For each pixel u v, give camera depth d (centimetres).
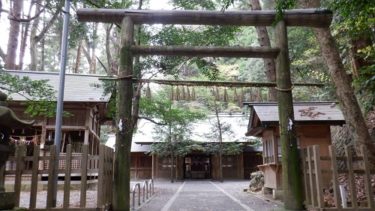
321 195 570
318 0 813
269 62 1248
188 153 2686
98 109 1767
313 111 1104
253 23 681
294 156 639
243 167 2706
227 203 1055
